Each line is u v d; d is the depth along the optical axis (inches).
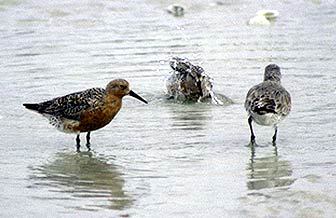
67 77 786.8
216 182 516.1
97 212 470.3
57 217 463.2
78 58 863.7
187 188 506.6
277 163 551.2
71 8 1074.1
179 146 594.6
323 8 1125.1
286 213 460.8
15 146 601.0
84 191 506.6
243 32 991.6
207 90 724.0
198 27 1017.5
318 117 657.0
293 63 839.1
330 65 830.5
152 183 518.0
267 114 583.5
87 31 992.9
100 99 597.3
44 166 556.1
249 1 1151.0
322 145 589.9
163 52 887.1
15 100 714.8
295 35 971.3
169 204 480.1
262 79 780.0
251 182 514.3
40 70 813.2
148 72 808.9
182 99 725.3
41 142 611.8
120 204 482.9
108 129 642.2
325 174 525.3
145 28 1006.4
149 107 708.7
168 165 551.8
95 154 581.9
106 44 926.4
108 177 531.2
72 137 625.0
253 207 470.9
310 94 727.1
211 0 1143.0
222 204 478.0
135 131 634.8
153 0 1123.9
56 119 605.6
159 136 620.7
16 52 890.1
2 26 1006.4
